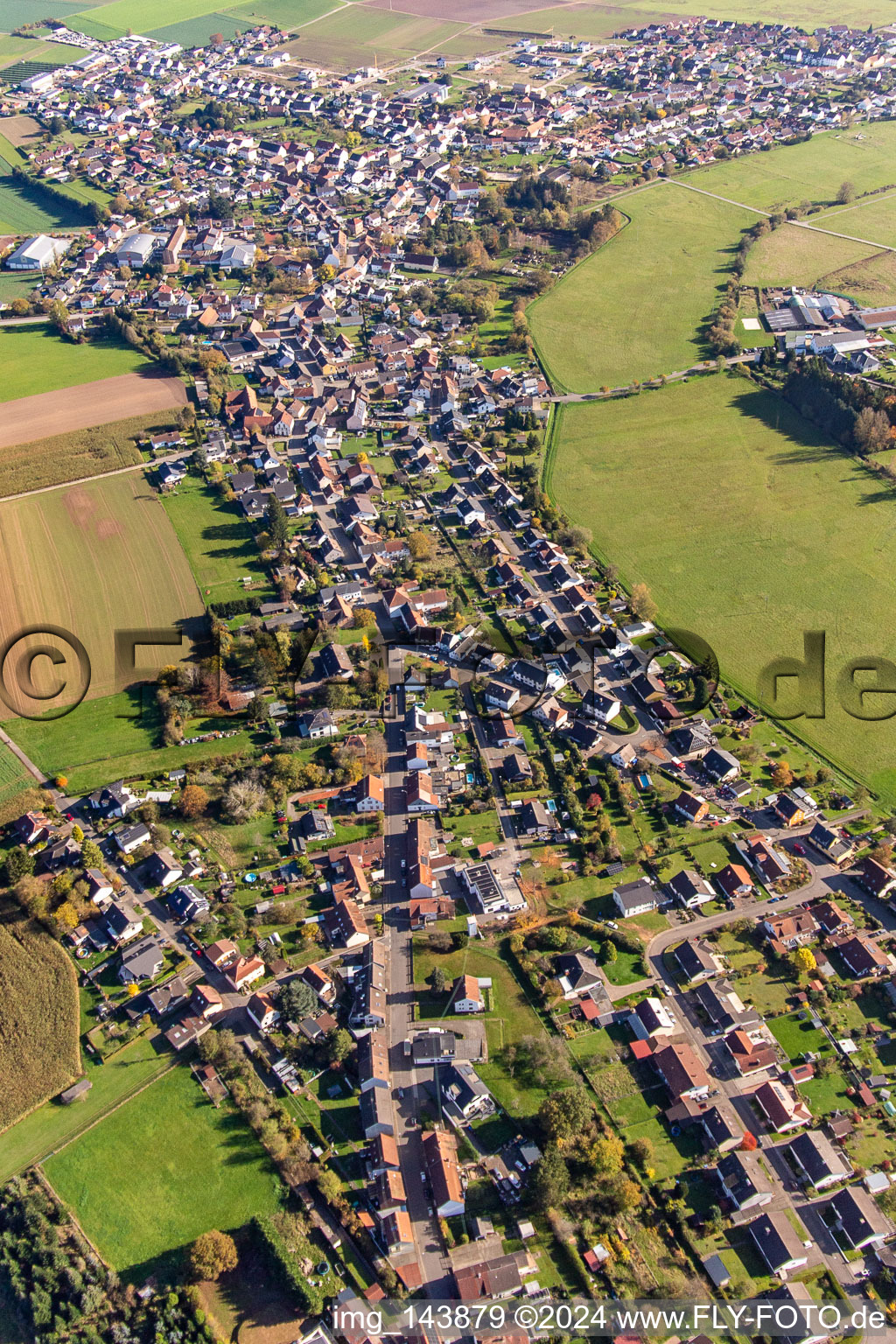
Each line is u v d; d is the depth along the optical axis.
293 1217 116.81
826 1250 112.56
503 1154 121.88
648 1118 125.25
